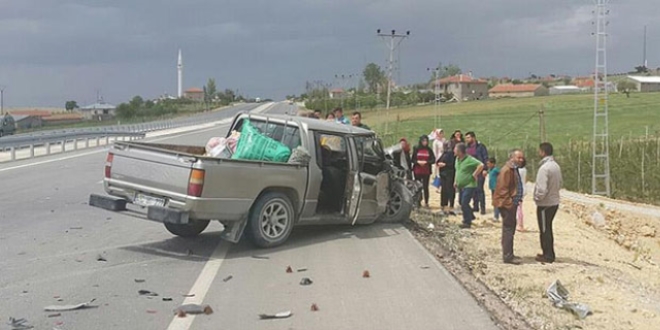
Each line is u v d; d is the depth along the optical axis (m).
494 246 12.70
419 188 15.49
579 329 7.58
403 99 99.75
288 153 10.95
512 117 77.69
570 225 20.98
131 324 6.67
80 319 6.79
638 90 129.50
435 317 7.13
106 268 9.02
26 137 28.64
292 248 10.70
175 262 9.48
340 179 11.90
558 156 34.53
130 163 10.12
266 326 6.71
